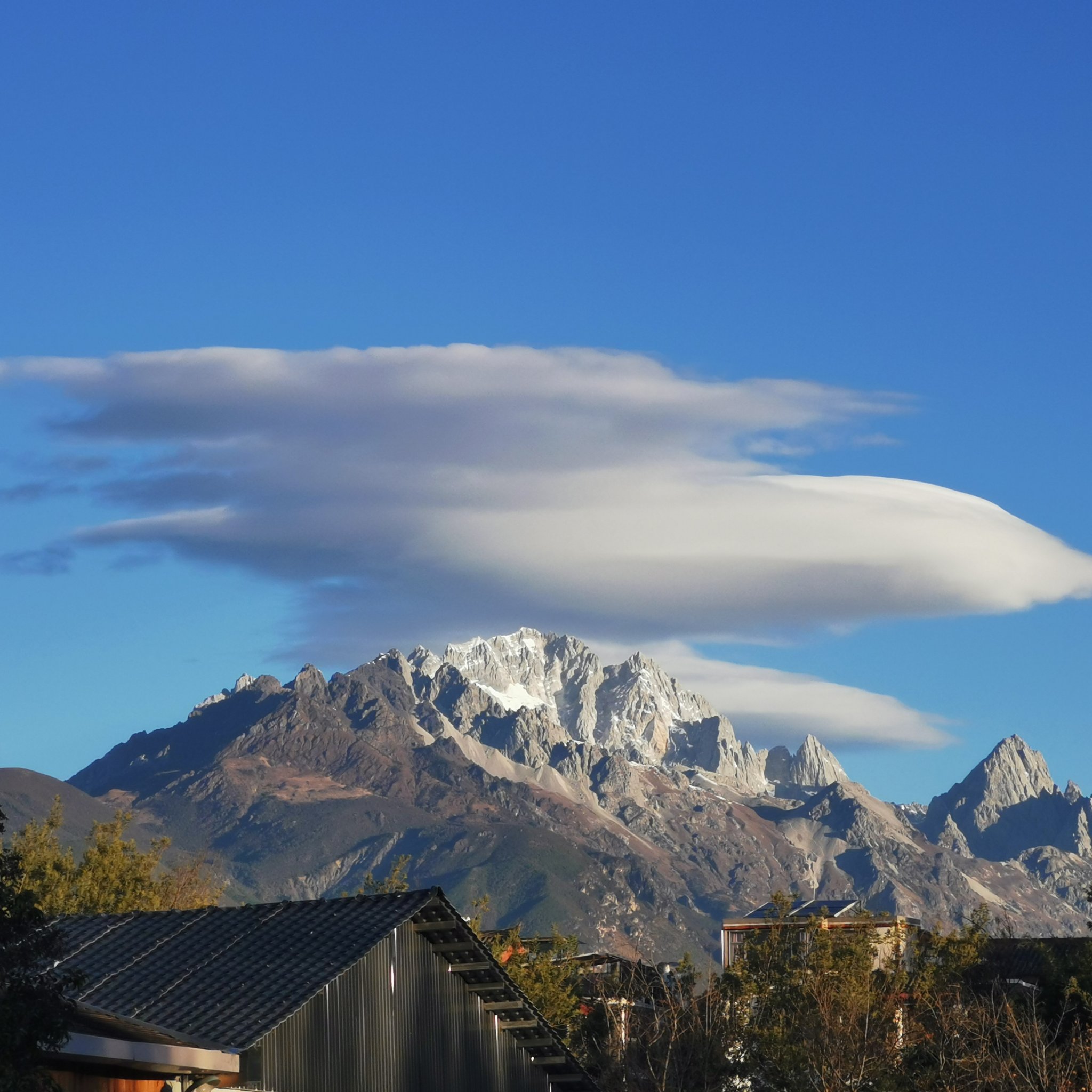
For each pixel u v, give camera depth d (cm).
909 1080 7619
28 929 3241
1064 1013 8388
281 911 5328
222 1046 4388
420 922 5422
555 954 9288
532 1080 5922
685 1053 8144
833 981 8575
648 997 9000
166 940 5175
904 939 10169
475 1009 5706
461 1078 5550
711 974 9231
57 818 9706
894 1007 8619
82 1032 3966
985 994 9656
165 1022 4559
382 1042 5125
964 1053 7769
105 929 5328
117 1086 4028
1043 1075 7119
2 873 3278
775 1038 7944
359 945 5041
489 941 8731
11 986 3109
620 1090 7794
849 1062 7650
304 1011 4753
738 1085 8238
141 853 9781
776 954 9150
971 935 10275
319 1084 4769
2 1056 2995
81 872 9425
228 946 5075
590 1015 8712
